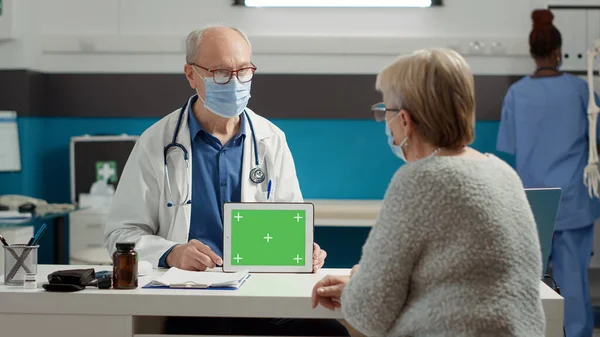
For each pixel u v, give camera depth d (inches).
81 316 83.5
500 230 66.7
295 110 210.1
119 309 83.2
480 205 66.7
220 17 210.1
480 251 66.2
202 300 82.5
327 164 211.6
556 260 177.9
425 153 72.8
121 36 210.1
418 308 67.9
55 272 86.4
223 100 107.7
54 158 215.2
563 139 177.9
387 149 210.7
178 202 109.1
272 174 113.4
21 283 87.0
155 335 83.8
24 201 188.9
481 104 208.5
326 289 79.8
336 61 209.3
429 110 70.4
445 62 70.5
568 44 204.8
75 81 213.0
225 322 97.0
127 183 111.2
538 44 180.4
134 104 212.5
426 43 206.8
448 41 206.5
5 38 202.4
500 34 208.2
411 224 67.2
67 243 218.2
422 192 67.3
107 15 211.5
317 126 210.8
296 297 82.4
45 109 214.1
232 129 115.0
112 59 212.4
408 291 69.6
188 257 97.7
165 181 109.7
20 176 205.9
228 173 111.8
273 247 97.6
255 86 209.6
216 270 99.1
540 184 179.3
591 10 204.8
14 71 204.5
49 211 181.5
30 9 208.7
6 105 205.6
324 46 207.5
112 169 201.9
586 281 179.8
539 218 100.0
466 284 66.6
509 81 208.7
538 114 179.3
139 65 211.9
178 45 209.8
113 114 213.0
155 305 82.8
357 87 209.6
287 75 209.6
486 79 208.7
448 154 71.5
